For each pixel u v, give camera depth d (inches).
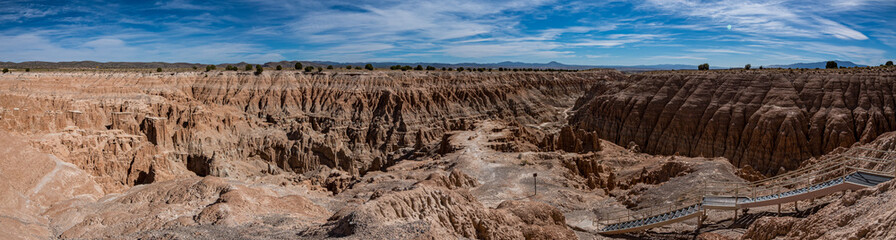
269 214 2012.8
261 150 4564.5
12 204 2091.5
